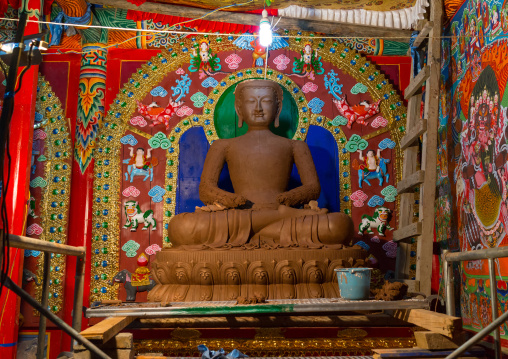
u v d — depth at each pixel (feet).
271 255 18.24
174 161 23.57
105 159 23.25
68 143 23.16
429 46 20.59
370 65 24.45
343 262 18.07
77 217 22.56
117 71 24.40
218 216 19.57
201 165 23.71
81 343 10.07
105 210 22.79
